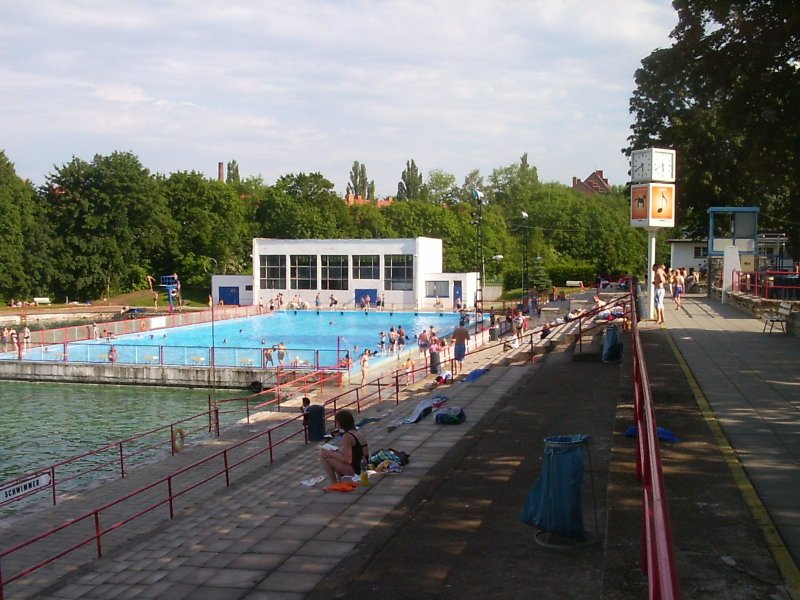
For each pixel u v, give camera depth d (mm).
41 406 34906
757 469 8227
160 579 8742
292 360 40969
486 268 85875
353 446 12344
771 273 26688
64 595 9023
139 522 15852
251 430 26422
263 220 100500
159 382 40094
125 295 89062
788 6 20000
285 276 75750
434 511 9195
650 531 4762
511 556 7586
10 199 81562
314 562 8633
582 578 6965
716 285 34156
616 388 17219
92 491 19031
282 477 16641
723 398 11906
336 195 102312
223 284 79500
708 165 44094
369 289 72875
